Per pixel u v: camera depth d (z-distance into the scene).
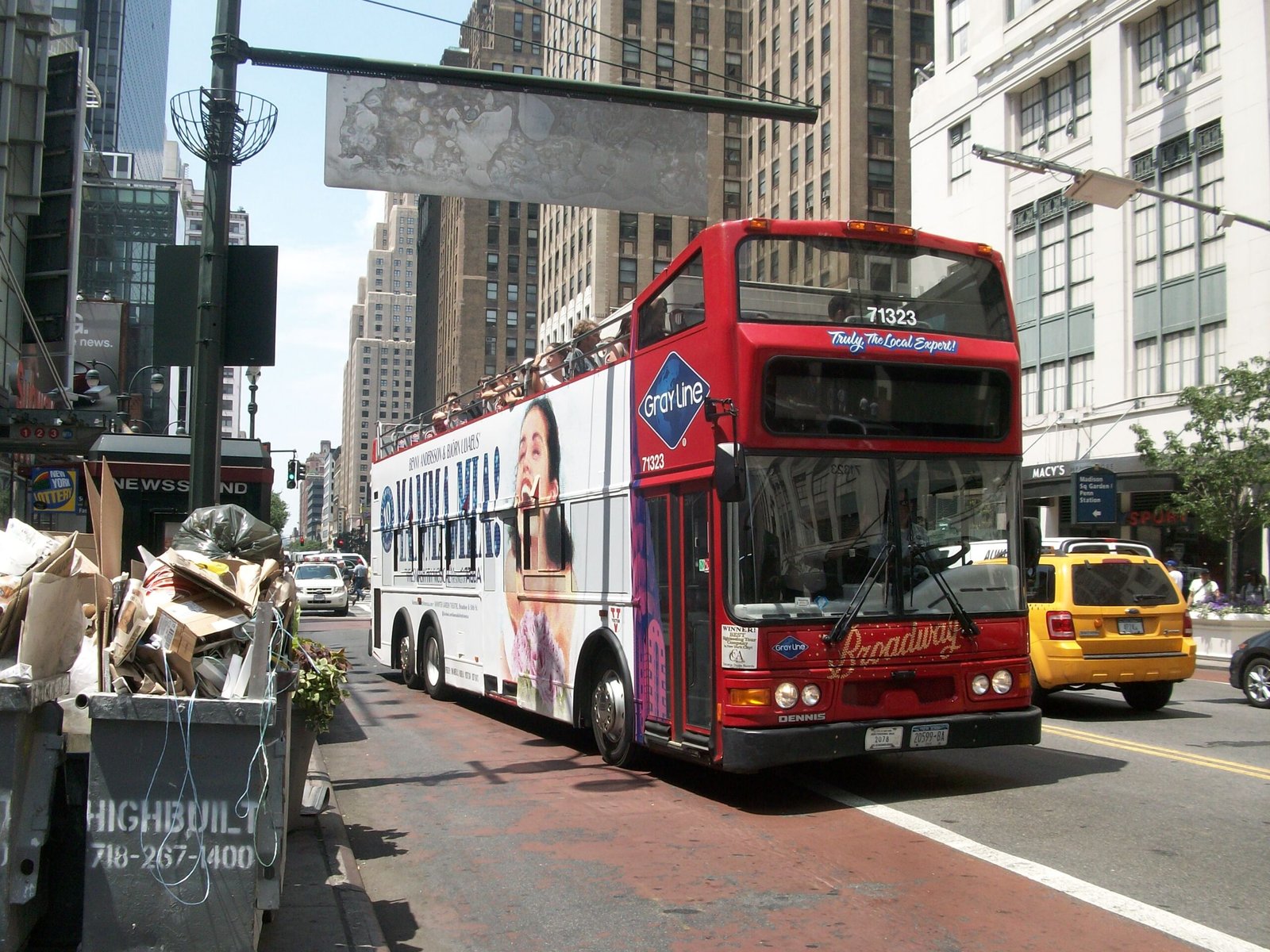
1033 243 34.91
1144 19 31.30
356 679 18.36
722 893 5.91
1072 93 33.62
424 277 153.12
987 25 36.50
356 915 5.22
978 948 4.99
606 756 9.65
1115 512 29.28
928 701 7.89
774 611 7.53
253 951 4.14
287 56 9.09
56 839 4.45
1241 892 5.76
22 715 4.10
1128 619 12.20
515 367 12.41
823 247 8.15
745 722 7.42
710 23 77.00
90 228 92.38
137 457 16.05
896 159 62.28
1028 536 8.61
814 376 7.86
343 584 38.00
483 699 14.99
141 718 4.12
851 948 5.02
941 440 8.19
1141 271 31.14
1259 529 27.80
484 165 9.71
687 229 77.81
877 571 7.85
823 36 65.06
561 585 10.66
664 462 8.63
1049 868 6.23
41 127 30.80
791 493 7.71
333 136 9.43
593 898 5.90
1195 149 29.38
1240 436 24.78
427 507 15.75
